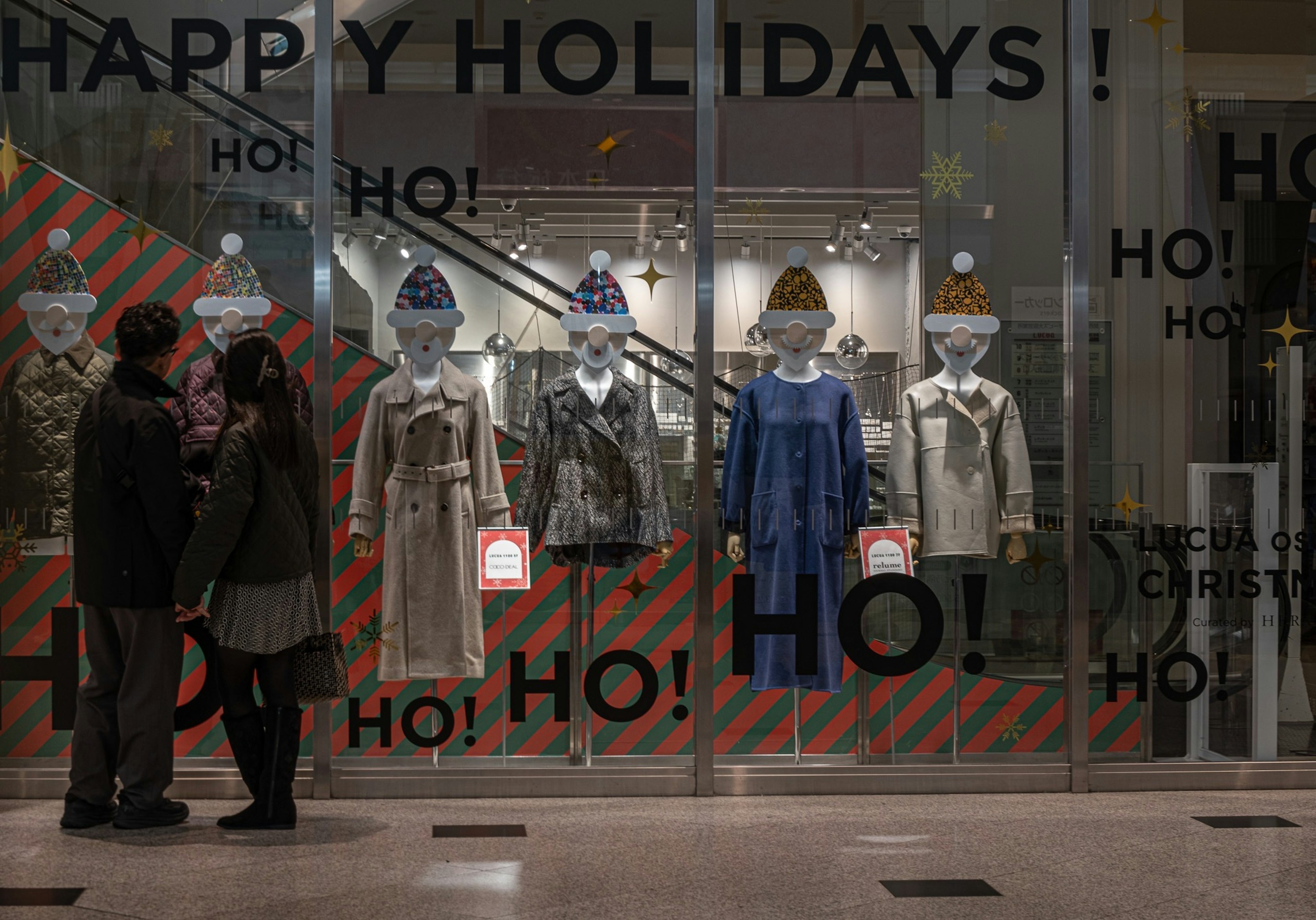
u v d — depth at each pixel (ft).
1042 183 14.42
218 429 13.67
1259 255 14.62
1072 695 14.29
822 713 14.16
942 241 14.33
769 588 14.12
